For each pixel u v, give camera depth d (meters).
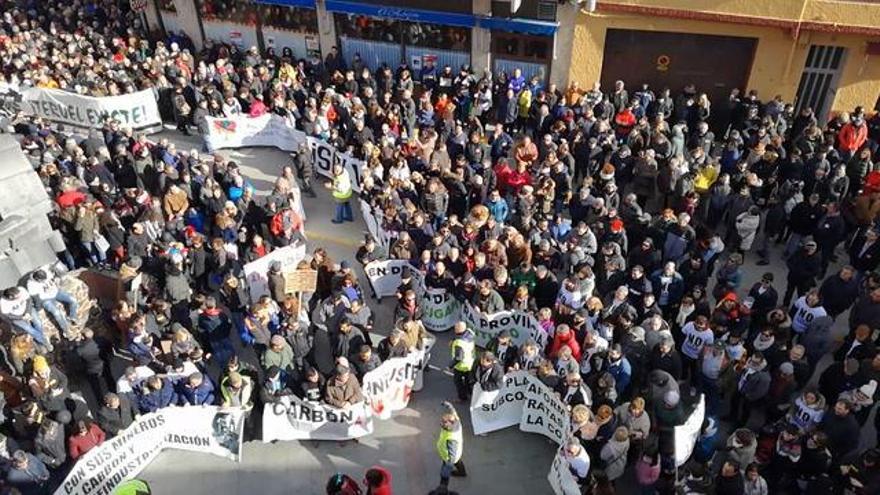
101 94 20.12
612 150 16.22
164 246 13.70
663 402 10.20
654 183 15.51
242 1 23.25
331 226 16.86
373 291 14.40
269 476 11.16
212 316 12.10
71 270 14.87
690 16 18.00
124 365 13.12
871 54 17.78
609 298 12.07
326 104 18.62
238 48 23.77
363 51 22.42
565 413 10.50
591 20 18.84
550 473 10.51
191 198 15.59
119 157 16.66
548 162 15.41
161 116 21.22
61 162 16.27
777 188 15.60
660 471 10.05
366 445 11.63
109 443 10.45
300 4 22.08
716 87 19.33
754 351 11.12
